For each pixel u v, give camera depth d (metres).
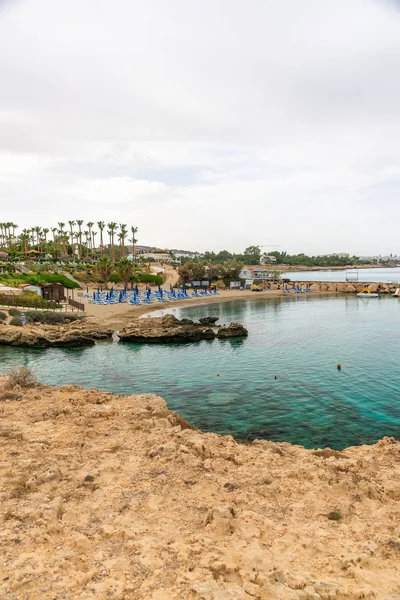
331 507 10.03
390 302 90.19
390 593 6.79
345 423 20.66
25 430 14.90
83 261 151.62
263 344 43.16
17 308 58.56
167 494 10.20
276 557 7.70
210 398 25.03
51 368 32.91
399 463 13.71
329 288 125.50
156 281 135.12
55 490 10.21
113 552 7.67
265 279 150.88
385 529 9.00
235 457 13.45
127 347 41.75
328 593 6.55
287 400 24.48
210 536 8.32
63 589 6.49
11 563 7.11
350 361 34.34
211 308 79.94
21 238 156.12
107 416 17.16
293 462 13.45
